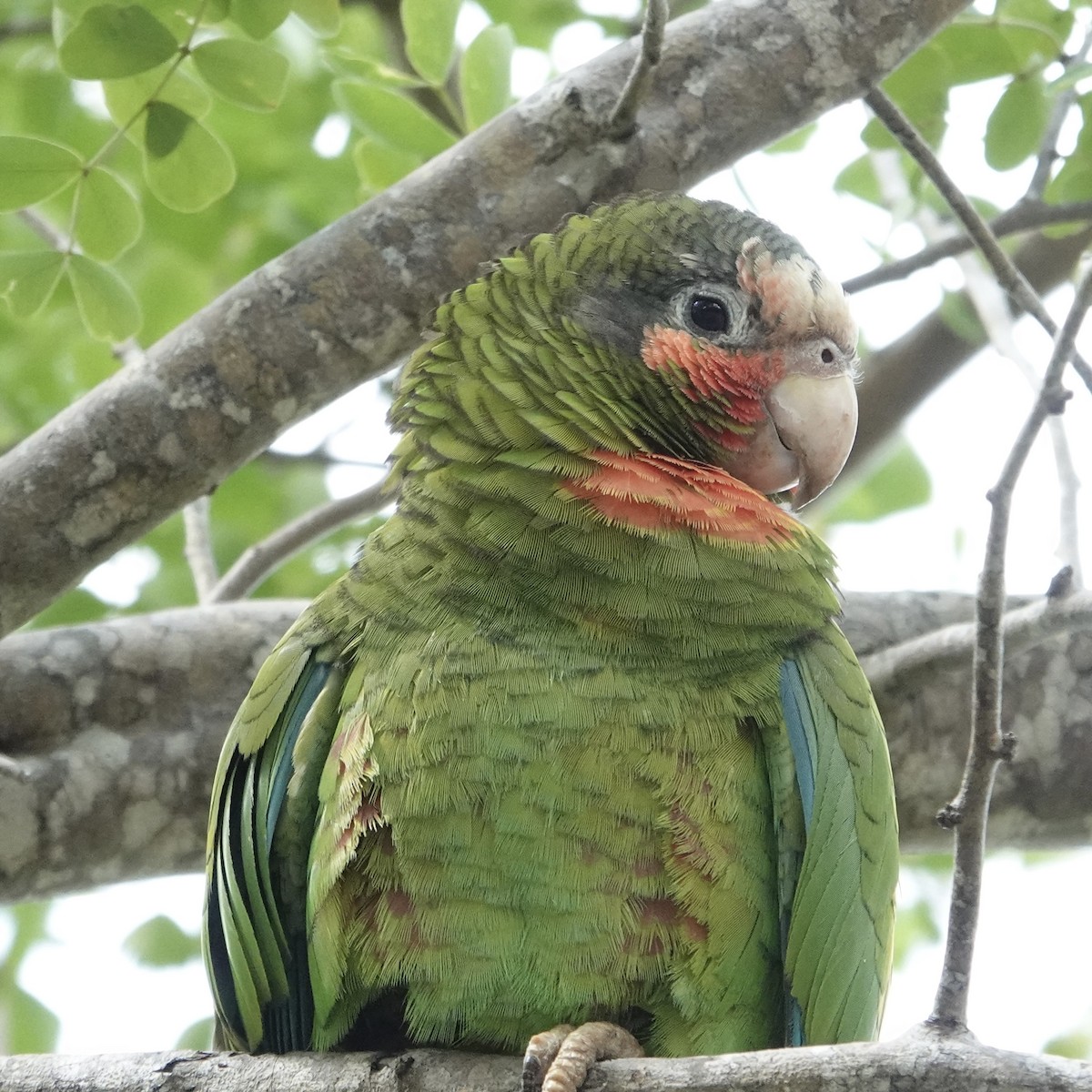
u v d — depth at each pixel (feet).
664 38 27.73
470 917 22.89
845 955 24.30
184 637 32.78
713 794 23.40
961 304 41.45
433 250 27.12
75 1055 22.61
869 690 26.16
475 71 32.01
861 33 28.04
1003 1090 18.57
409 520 25.91
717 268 29.40
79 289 30.50
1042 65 32.89
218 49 29.14
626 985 23.02
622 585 24.31
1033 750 32.63
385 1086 22.08
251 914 25.13
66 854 31.27
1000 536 21.35
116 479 26.05
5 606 26.11
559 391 26.91
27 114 42.73
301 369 26.63
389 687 23.82
